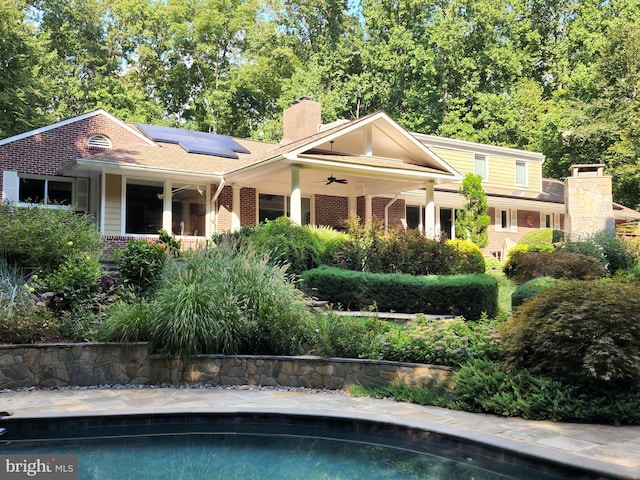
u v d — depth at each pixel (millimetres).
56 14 35656
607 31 31266
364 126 16609
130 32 37219
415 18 34281
